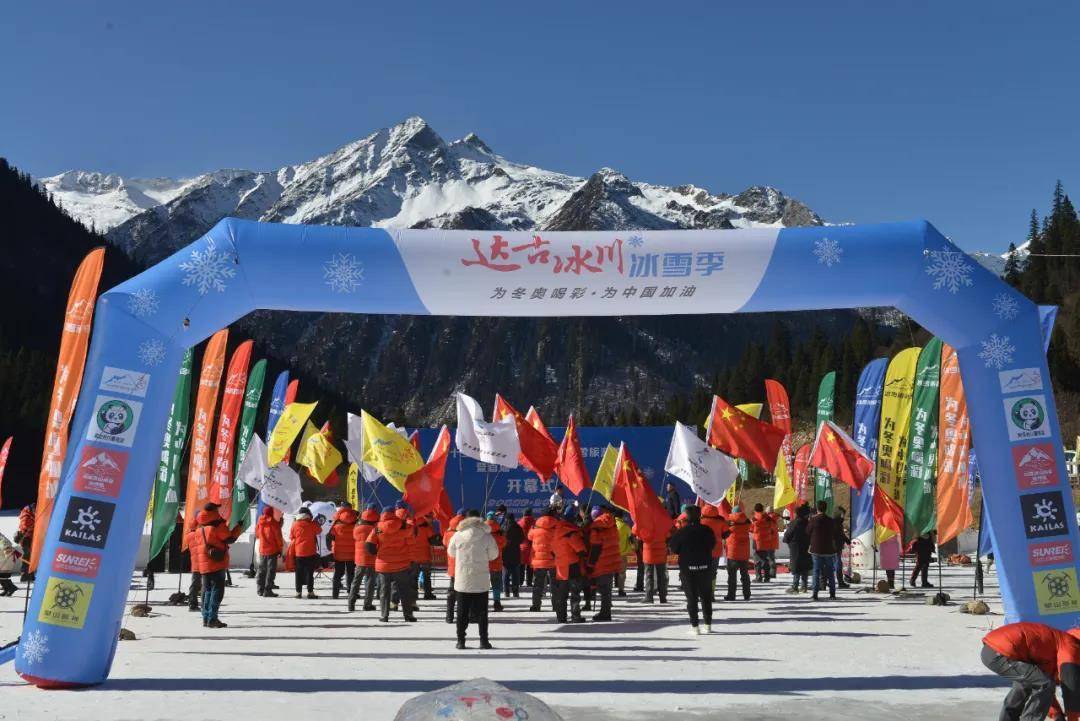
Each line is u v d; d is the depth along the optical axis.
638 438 27.67
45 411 75.75
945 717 7.97
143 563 22.94
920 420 16.94
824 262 10.73
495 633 12.97
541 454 18.47
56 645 9.17
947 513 16.16
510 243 10.73
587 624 13.94
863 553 23.41
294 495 17.92
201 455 16.88
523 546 18.95
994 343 10.80
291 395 21.03
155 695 8.71
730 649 11.50
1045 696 6.58
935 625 13.74
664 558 16.66
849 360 97.75
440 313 11.07
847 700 8.62
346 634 12.79
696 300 10.92
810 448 24.05
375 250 10.61
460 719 4.31
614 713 8.05
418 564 14.96
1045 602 10.46
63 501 9.62
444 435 16.11
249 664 10.35
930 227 10.91
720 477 16.47
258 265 10.48
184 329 10.27
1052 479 10.60
